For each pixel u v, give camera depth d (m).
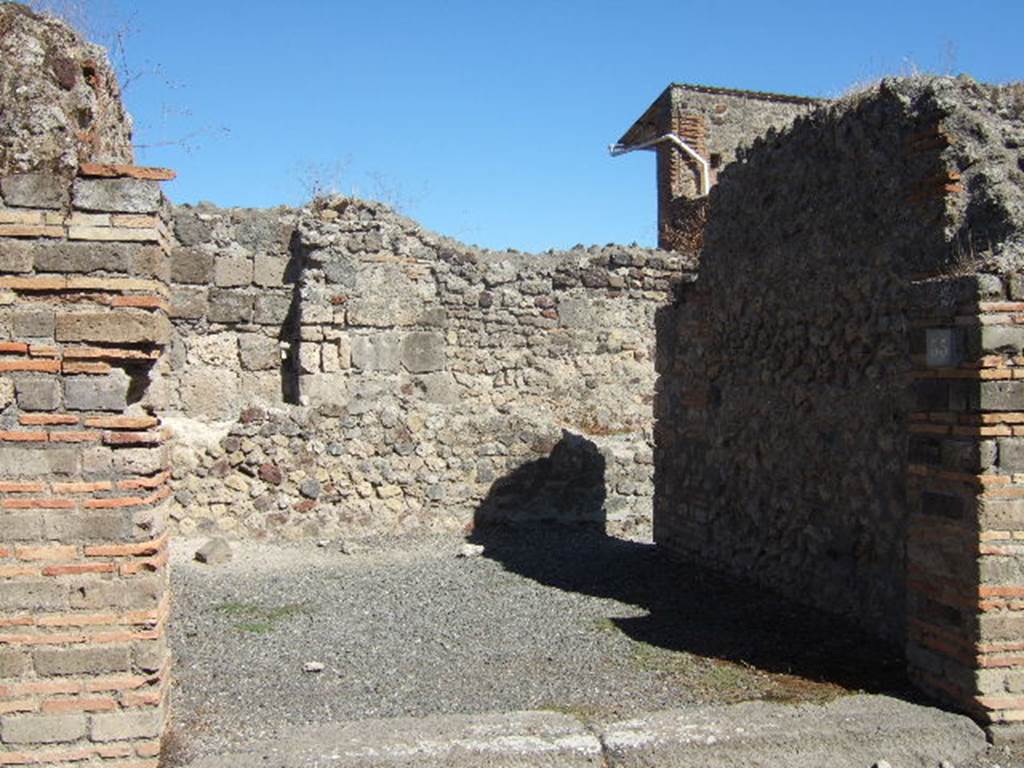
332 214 11.95
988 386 4.78
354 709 5.12
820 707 4.86
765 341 7.87
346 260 11.94
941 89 5.82
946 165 5.71
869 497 6.53
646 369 14.15
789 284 7.52
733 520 8.39
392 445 10.91
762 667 5.80
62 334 4.07
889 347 6.29
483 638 6.62
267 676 5.73
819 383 7.12
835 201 6.92
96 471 4.12
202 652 6.23
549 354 13.53
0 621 4.04
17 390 4.05
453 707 5.15
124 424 4.14
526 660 6.06
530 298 13.42
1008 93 5.94
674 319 9.48
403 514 10.91
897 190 6.20
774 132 7.80
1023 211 5.37
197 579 8.52
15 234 4.04
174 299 11.74
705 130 22.69
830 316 6.97
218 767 4.08
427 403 11.92
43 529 4.07
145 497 4.18
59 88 4.21
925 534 5.17
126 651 4.12
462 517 11.10
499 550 10.10
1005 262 4.98
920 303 5.25
